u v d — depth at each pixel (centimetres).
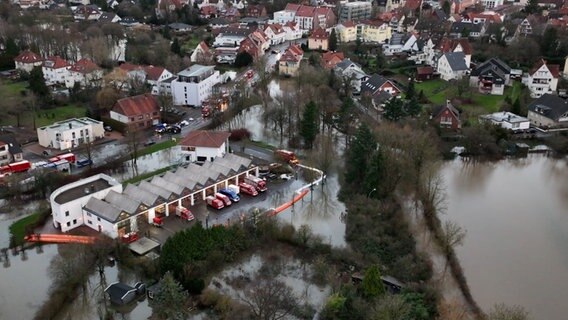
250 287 8412
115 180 11038
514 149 14338
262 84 17812
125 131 14888
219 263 8906
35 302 8138
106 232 9675
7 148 12619
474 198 11719
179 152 13512
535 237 10119
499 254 9512
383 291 7738
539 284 8719
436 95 18625
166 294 7706
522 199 11725
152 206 10075
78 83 17838
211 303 7956
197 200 11119
